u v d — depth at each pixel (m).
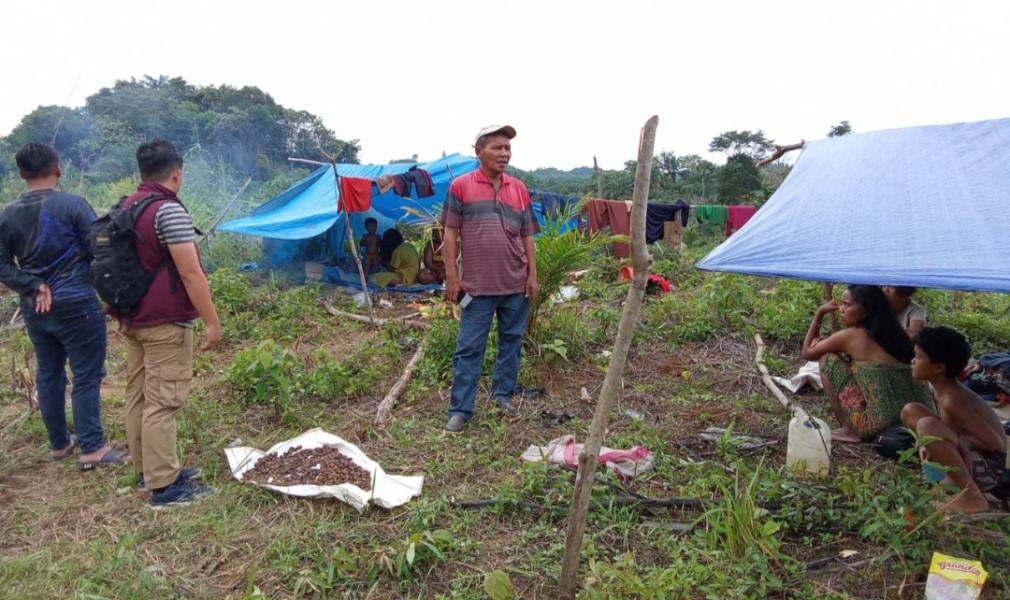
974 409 3.29
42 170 3.71
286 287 9.87
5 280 3.65
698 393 5.18
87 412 3.85
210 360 6.11
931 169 3.37
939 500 3.16
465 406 4.43
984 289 2.58
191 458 3.99
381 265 10.72
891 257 2.97
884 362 3.97
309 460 3.82
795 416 3.84
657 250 11.97
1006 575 2.69
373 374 5.39
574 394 5.17
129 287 3.23
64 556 2.99
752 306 7.20
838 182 3.65
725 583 2.64
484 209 4.33
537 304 5.67
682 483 3.64
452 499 3.45
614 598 2.55
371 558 2.92
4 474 3.79
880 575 2.75
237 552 3.03
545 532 3.13
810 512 3.13
